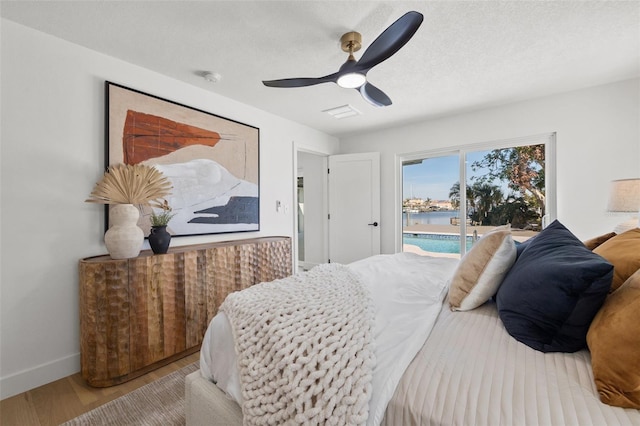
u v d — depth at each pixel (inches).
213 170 107.1
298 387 31.0
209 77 92.8
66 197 73.8
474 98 115.4
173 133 95.1
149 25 68.5
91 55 78.2
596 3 62.0
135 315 72.0
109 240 71.1
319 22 67.6
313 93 110.2
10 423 57.6
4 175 65.5
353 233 168.7
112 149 80.8
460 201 139.3
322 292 50.2
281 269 115.5
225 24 68.3
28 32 68.2
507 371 31.0
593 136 104.9
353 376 30.2
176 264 80.4
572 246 42.6
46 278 70.9
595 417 24.4
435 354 35.0
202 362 49.7
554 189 114.3
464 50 80.0
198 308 85.5
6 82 65.6
